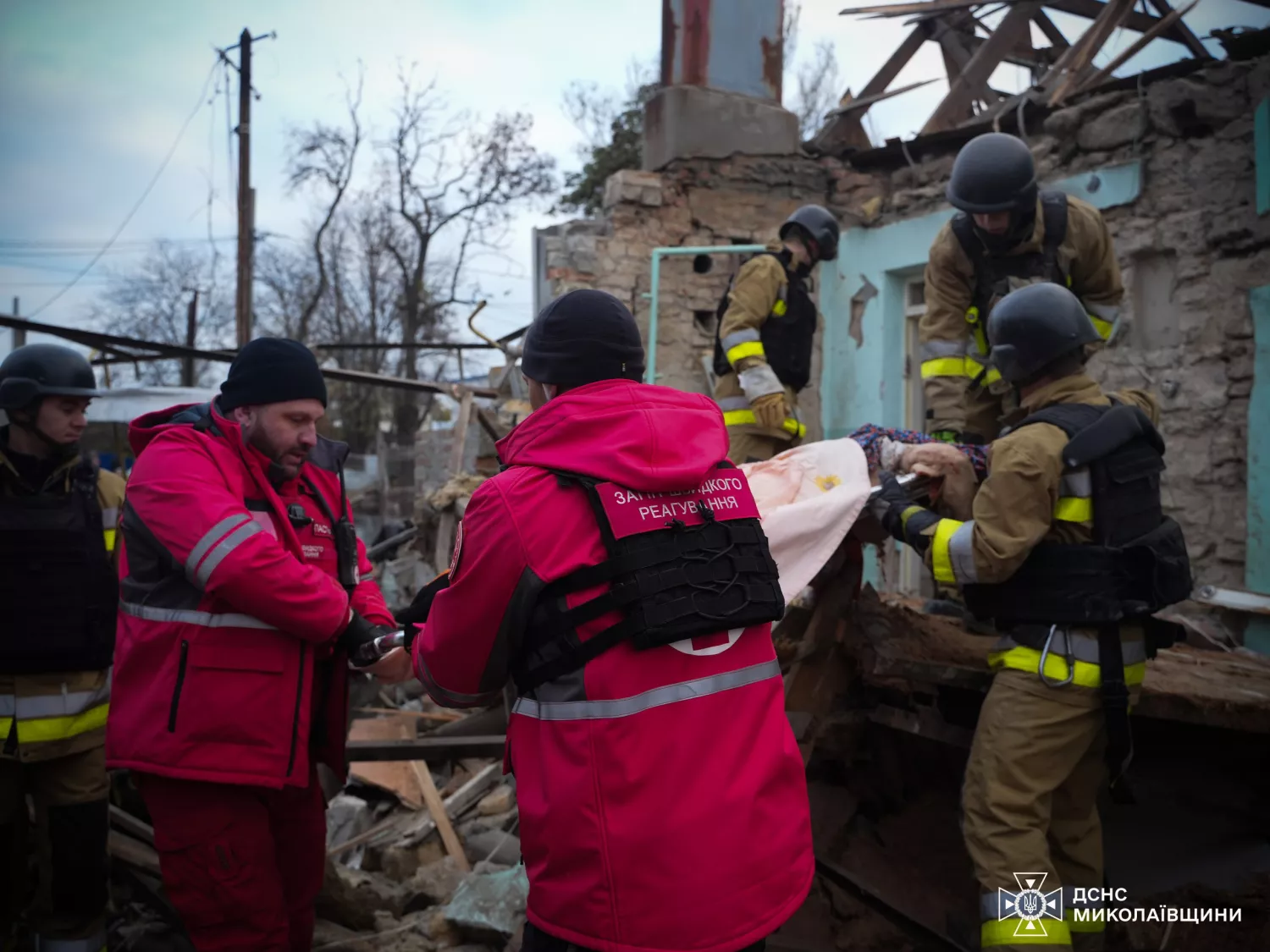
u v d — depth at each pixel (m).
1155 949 2.79
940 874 3.05
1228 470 5.02
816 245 4.27
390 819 4.29
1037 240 3.51
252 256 18.33
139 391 12.09
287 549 2.53
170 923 3.29
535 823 1.71
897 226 6.92
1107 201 5.60
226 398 2.50
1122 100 5.54
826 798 3.28
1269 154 4.85
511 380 7.67
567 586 1.70
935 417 3.73
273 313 27.31
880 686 3.13
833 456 2.96
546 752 1.72
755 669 1.81
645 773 1.64
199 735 2.31
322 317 26.77
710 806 1.65
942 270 3.73
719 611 1.73
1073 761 2.48
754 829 1.68
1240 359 5.00
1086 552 2.43
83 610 2.88
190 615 2.36
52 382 2.82
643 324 7.19
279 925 2.44
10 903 3.04
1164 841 2.99
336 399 26.44
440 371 25.89
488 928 3.19
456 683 1.82
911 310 7.03
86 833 2.94
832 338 7.46
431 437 15.82
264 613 2.30
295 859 2.67
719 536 1.80
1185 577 2.49
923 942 2.88
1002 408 3.74
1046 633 2.46
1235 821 2.91
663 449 1.79
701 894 1.61
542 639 1.72
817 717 3.16
